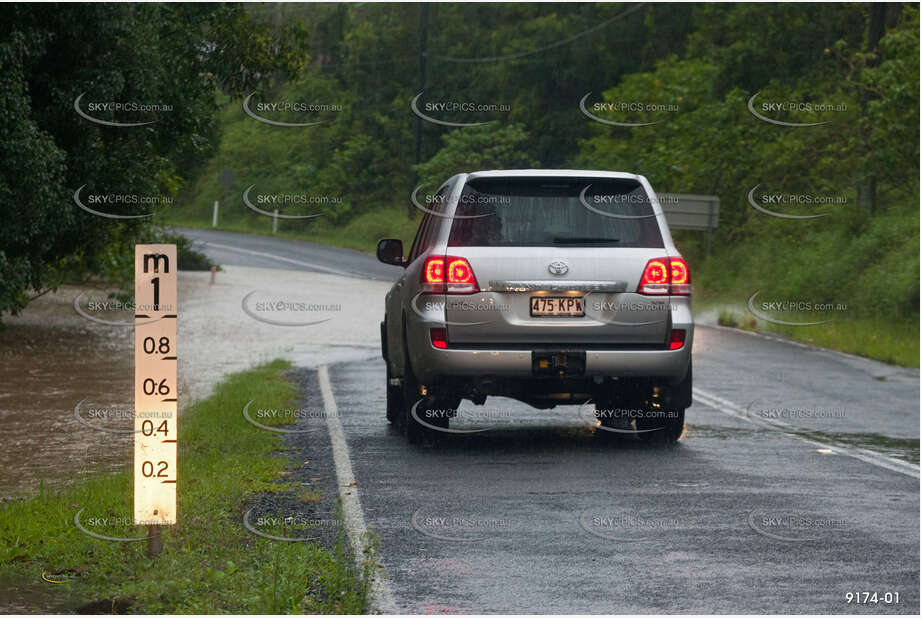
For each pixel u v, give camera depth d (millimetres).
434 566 12797
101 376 33500
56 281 44062
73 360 37656
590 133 106062
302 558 12500
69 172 37781
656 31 106438
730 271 68625
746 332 50156
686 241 74875
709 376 33781
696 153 74625
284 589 11289
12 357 38031
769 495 16875
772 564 13000
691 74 85625
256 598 11109
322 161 121875
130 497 15539
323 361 38094
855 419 25703
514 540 14016
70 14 35938
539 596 11695
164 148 44156
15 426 23875
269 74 48094
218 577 11703
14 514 14625
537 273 19344
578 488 17219
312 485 17344
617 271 19453
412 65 122938
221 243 102875
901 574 12633
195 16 44594
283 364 35812
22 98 34281
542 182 19734
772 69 84375
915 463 19938
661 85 85812
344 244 106938
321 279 77312
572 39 108750
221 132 120750
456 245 19516
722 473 18594
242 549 13188
